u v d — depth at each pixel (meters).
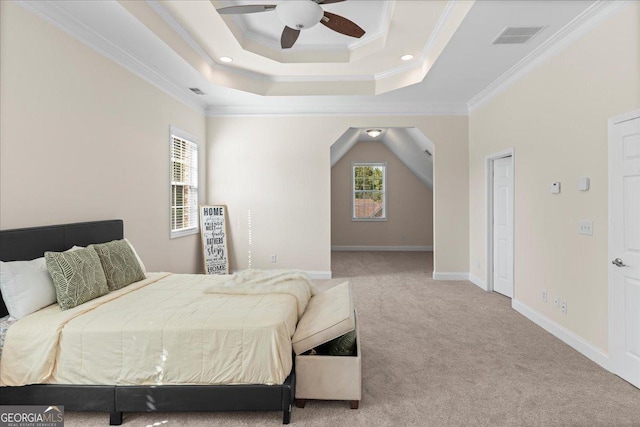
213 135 5.61
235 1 3.30
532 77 3.58
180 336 1.90
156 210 4.12
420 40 3.78
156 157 4.11
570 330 2.99
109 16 2.77
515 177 3.96
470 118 5.39
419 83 4.44
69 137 2.77
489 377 2.44
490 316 3.77
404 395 2.22
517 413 2.02
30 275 2.10
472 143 5.31
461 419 1.97
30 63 2.41
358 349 2.10
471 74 4.09
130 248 3.03
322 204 5.60
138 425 1.93
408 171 9.33
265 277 2.90
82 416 2.01
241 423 1.95
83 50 2.91
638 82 2.28
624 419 1.96
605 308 2.58
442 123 5.47
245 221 5.65
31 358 1.87
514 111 3.97
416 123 5.49
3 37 2.23
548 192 3.31
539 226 3.47
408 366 2.61
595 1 2.53
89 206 3.00
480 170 5.02
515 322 3.57
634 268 2.31
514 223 3.98
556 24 2.87
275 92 5.04
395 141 7.97
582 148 2.82
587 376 2.45
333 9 3.45
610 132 2.51
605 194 2.58
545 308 3.37
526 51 3.42
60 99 2.67
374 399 2.17
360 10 3.48
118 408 1.89
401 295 4.65
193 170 5.24
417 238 9.34
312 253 5.63
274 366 1.88
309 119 5.57
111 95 3.27
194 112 5.17
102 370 1.89
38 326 1.92
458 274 5.53
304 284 2.90
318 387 2.07
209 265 5.34
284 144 5.59
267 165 5.61
